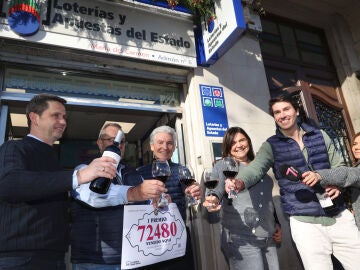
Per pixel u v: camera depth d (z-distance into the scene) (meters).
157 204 1.94
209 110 3.71
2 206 1.39
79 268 1.83
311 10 5.58
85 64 3.31
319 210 2.11
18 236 1.37
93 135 5.69
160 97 3.88
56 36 2.94
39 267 1.41
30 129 1.75
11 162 1.42
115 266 1.80
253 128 3.93
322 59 5.61
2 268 1.31
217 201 2.01
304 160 2.27
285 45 5.29
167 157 2.55
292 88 4.89
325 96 5.20
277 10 5.32
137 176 2.19
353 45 5.59
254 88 4.16
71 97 3.26
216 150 3.55
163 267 2.22
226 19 3.29
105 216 1.90
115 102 3.45
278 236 2.38
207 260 3.12
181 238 2.08
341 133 5.14
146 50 3.40
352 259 2.07
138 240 1.85
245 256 2.13
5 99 2.88
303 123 2.40
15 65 3.04
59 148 5.71
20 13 2.76
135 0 3.38
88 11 3.19
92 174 1.34
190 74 3.86
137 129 5.18
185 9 3.69
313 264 2.04
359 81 5.32
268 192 2.40
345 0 5.48
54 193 1.35
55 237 1.52
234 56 4.20
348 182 2.07
